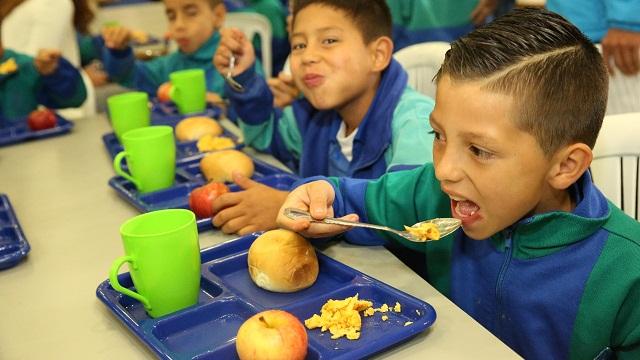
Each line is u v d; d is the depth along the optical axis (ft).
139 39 11.03
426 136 4.18
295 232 3.19
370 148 4.62
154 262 2.69
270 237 3.08
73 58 9.61
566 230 3.02
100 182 4.63
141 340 2.57
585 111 2.86
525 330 3.22
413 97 4.59
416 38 9.07
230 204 3.67
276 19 10.68
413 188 3.51
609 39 6.60
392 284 3.04
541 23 2.89
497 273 3.30
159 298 2.76
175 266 2.73
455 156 2.81
